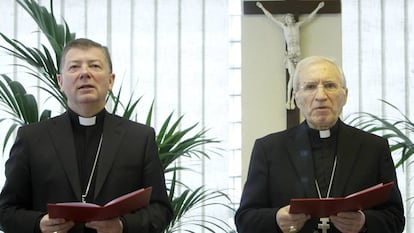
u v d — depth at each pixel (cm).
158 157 251
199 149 449
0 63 450
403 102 449
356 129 262
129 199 207
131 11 460
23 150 242
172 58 457
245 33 455
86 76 240
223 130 451
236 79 462
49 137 243
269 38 455
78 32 458
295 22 450
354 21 454
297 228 229
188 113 452
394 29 454
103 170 237
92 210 205
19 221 227
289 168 253
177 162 446
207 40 457
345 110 450
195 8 460
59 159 238
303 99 250
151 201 242
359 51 453
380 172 252
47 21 348
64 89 246
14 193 237
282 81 452
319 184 251
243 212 253
